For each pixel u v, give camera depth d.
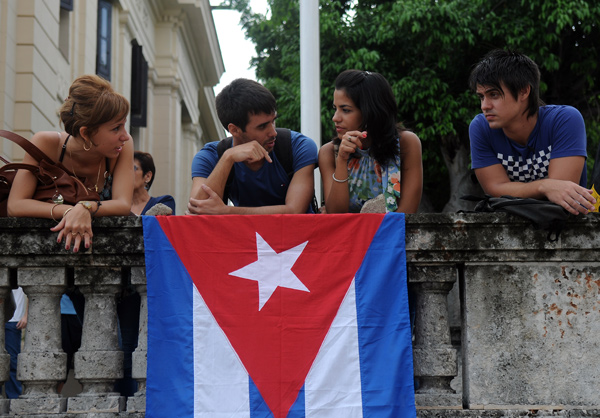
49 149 4.10
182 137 26.11
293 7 13.99
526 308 3.83
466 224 3.85
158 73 21.45
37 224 3.87
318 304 3.75
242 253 3.80
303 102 8.20
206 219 3.83
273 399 3.66
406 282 3.78
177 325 3.73
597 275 3.84
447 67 13.11
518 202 3.79
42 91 11.64
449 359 3.83
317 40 8.27
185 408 3.65
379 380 3.68
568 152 3.99
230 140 4.55
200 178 4.44
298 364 3.70
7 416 3.76
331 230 3.83
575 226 3.83
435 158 13.28
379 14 13.37
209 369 3.69
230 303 3.75
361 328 3.73
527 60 4.01
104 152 4.05
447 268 3.90
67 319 4.73
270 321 3.74
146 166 5.79
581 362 3.79
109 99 3.94
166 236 3.82
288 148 4.42
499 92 3.97
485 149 4.20
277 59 15.88
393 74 12.96
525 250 3.84
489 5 12.66
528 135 4.08
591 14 12.29
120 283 3.92
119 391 4.37
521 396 3.77
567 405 3.76
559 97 13.38
